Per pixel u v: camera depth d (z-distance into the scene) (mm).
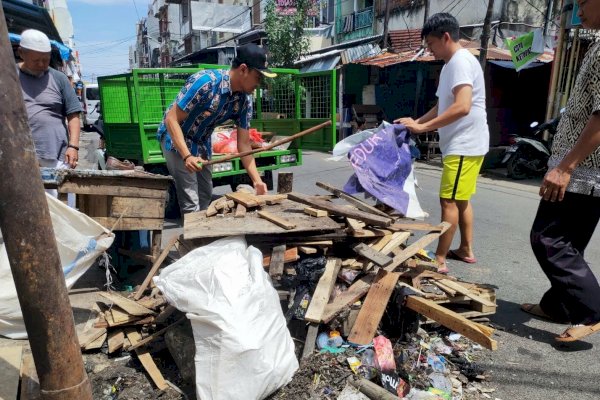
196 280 2441
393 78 15609
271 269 2742
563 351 2984
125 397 2479
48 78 4430
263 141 6805
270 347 2301
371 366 2535
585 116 2793
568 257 2979
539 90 12961
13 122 1565
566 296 3014
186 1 34281
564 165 2748
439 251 3977
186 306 2395
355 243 3227
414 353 2744
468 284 3400
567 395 2553
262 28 20766
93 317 3328
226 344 2209
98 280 4145
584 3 2646
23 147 1601
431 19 3689
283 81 7117
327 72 6363
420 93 14719
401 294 2916
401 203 3525
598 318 2992
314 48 22594
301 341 2711
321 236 3123
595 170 2805
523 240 5348
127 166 4359
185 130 3789
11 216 1617
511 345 3053
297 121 7047
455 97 3580
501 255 4801
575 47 9734
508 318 3422
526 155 9664
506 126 13047
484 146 3818
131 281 4090
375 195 3434
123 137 6434
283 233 3014
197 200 4051
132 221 3674
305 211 3318
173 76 6156
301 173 10328
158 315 3023
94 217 3586
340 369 2504
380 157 3561
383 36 15539
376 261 2914
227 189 8609
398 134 3652
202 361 2271
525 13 13992
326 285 2869
